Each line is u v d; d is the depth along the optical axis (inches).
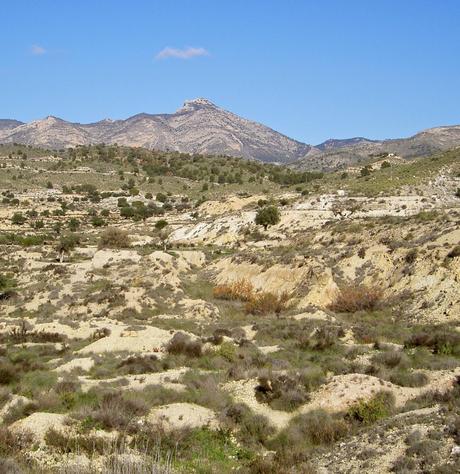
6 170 7470.5
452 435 634.8
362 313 1807.3
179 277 2536.9
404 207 3533.5
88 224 5044.3
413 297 1781.5
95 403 839.7
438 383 920.9
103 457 655.1
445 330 1355.8
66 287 2272.4
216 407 855.7
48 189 6806.1
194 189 6988.2
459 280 1722.4
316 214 3622.0
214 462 706.2
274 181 7101.4
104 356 1234.6
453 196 3757.4
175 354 1202.6
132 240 3887.8
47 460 665.6
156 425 767.1
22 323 1622.8
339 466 646.5
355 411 813.2
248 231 3695.9
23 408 817.5
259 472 669.9
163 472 574.6
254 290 2273.6
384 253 2155.5
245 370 1024.2
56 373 1085.8
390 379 943.7
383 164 5644.7
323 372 1012.5
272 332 1465.3
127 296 2078.0
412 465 593.3
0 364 1113.4
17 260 2960.1
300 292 2055.9
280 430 794.8
